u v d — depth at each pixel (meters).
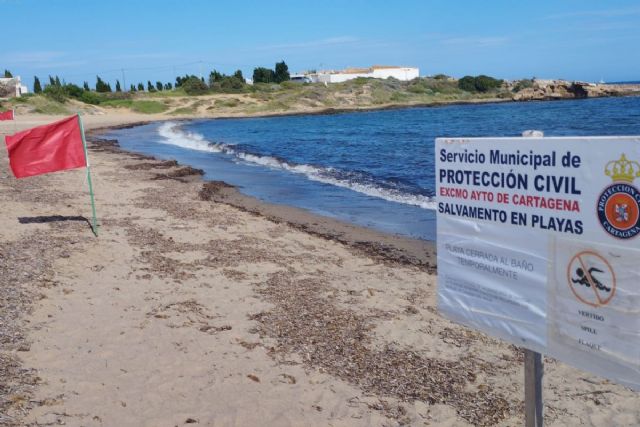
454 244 3.36
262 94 122.88
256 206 17.09
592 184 2.59
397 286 9.23
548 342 2.92
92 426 4.84
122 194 17.31
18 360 5.88
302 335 7.05
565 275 2.78
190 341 6.71
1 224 12.09
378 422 5.22
